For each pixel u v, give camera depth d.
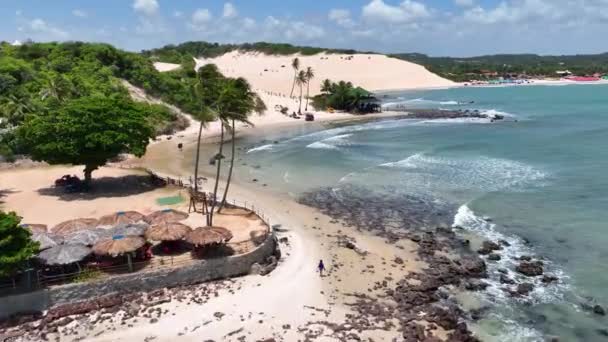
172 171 64.06
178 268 32.12
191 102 109.19
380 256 37.38
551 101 154.25
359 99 137.25
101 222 37.72
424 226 43.16
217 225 40.78
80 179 55.62
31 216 43.28
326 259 36.53
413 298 31.05
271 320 28.41
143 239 32.97
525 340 26.70
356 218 45.47
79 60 101.69
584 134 82.75
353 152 74.81
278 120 119.25
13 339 26.42
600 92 187.50
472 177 57.12
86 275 30.67
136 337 26.77
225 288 32.06
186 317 28.62
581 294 31.05
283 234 41.19
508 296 31.28
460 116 119.56
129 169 61.91
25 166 61.72
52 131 48.97
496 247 38.06
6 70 82.25
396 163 65.31
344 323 28.12
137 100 100.69
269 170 64.69
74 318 28.50
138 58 115.06
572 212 44.31
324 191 54.00
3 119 67.44
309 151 76.75
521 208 46.09
